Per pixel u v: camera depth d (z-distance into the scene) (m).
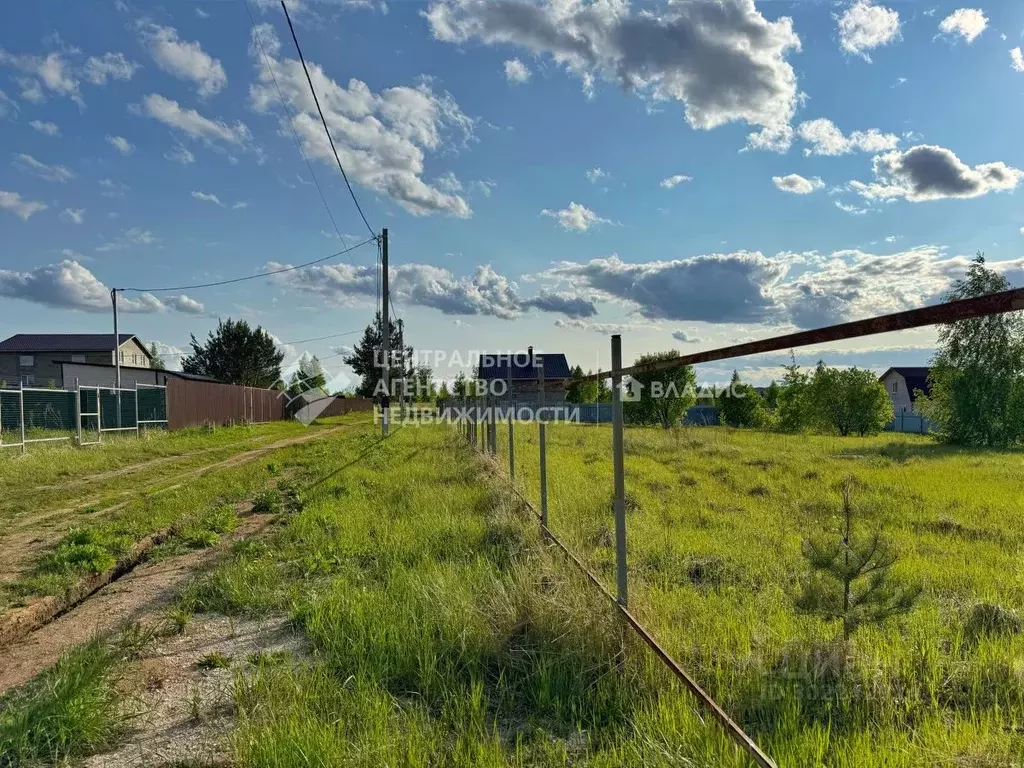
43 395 17.88
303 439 23.34
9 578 5.31
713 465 12.73
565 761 2.49
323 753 2.43
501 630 3.61
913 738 2.58
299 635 3.94
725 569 5.04
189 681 3.33
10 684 3.39
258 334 52.72
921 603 4.21
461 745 2.57
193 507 8.48
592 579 3.90
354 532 6.48
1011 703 2.92
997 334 23.38
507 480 8.68
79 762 2.58
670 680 2.98
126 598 4.88
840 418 31.12
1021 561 5.41
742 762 2.27
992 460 14.74
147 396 22.33
